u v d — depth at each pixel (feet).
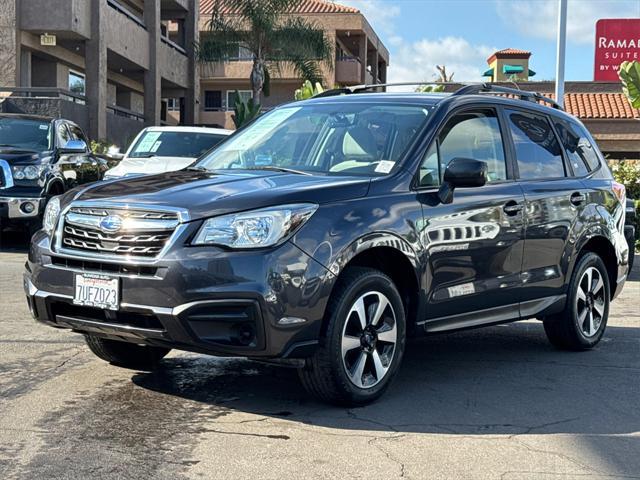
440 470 13.30
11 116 45.47
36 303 16.43
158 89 103.71
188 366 19.61
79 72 97.76
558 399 17.70
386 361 16.80
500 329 25.98
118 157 44.39
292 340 15.02
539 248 20.47
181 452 13.75
